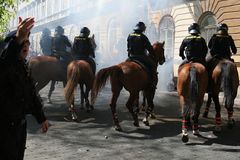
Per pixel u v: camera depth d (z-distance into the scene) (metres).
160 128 9.04
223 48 8.86
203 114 10.82
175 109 12.20
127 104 8.91
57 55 10.99
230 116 9.06
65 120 9.78
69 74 9.61
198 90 7.57
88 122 9.59
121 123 9.50
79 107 11.87
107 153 6.81
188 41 8.48
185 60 8.79
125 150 7.04
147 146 7.36
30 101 3.91
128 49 9.25
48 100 12.79
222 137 8.20
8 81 3.59
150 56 9.62
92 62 10.84
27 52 3.68
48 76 10.56
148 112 9.37
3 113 3.61
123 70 8.48
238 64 17.09
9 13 12.92
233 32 17.69
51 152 6.82
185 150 7.12
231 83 8.20
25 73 3.75
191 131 8.72
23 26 3.50
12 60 3.60
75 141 7.64
